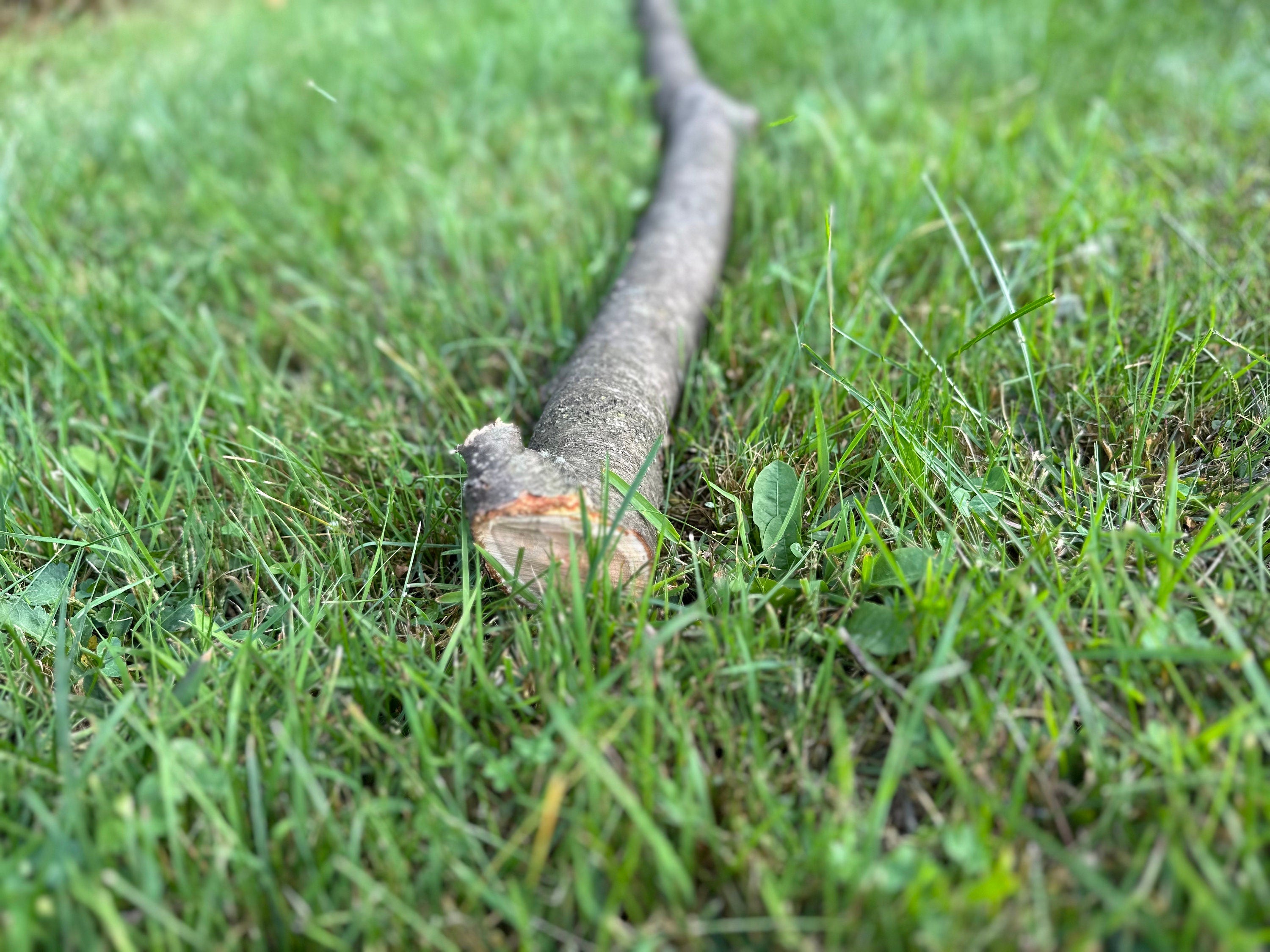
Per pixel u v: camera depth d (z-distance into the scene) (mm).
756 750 285
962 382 437
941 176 626
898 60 850
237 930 259
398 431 460
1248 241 511
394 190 678
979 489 364
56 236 633
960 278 544
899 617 314
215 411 485
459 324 548
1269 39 789
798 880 259
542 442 373
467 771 293
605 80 880
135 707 316
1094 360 446
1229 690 279
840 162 624
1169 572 311
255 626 352
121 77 871
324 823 274
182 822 280
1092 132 622
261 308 564
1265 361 393
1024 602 315
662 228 545
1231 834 254
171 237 647
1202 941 241
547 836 255
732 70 902
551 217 645
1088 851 263
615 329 442
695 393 469
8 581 381
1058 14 913
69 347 534
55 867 261
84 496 392
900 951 245
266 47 975
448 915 258
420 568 372
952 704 301
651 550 343
